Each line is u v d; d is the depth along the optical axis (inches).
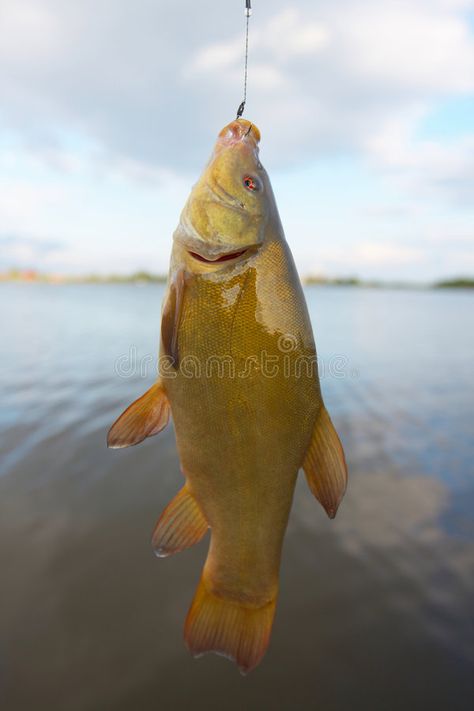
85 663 18.9
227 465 10.3
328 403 54.9
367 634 20.3
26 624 20.5
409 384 65.6
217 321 9.9
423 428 45.7
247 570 10.8
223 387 9.9
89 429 41.1
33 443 37.8
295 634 20.3
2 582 22.6
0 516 27.7
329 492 10.1
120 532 26.7
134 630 20.5
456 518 28.5
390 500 30.8
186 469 10.6
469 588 22.6
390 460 37.4
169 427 42.3
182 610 21.5
